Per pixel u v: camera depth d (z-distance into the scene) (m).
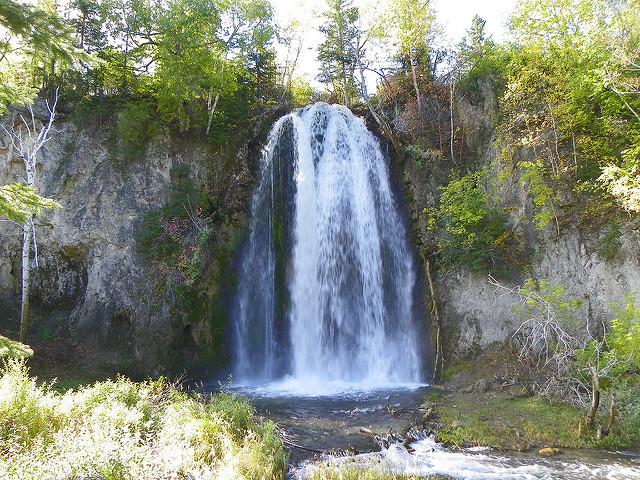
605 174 12.94
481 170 17.91
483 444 9.25
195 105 20.69
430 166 19.22
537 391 11.96
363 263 18.98
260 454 7.41
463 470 7.92
